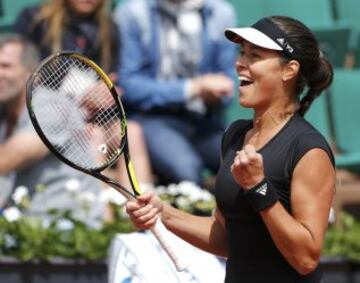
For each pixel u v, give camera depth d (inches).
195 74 1121.4
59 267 885.8
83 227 903.1
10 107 978.7
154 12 1114.7
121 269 671.8
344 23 1284.4
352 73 1211.9
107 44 1075.9
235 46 1140.5
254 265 557.3
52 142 629.0
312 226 535.2
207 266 665.0
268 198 532.1
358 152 1199.6
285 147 549.3
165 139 1080.8
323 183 542.6
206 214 984.3
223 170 569.9
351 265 938.7
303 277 553.9
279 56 557.0
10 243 892.6
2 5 1216.2
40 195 960.9
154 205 582.2
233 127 591.5
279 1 1246.9
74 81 712.4
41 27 1065.5
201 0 1123.3
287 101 563.2
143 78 1104.8
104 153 616.7
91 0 1061.1
